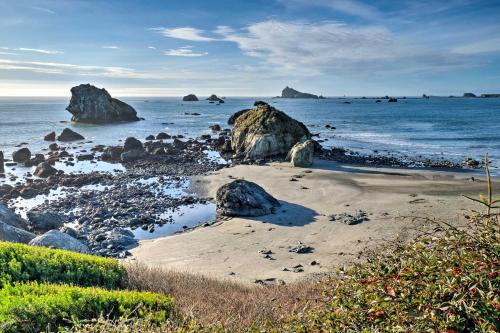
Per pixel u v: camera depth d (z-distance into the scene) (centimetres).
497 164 4272
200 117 13350
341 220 2366
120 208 2873
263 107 5422
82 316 797
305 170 3953
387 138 6856
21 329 732
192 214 2733
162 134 7231
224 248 2055
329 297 522
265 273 1722
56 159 4941
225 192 2655
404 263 441
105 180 3797
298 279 1589
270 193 3058
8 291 859
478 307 353
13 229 2000
